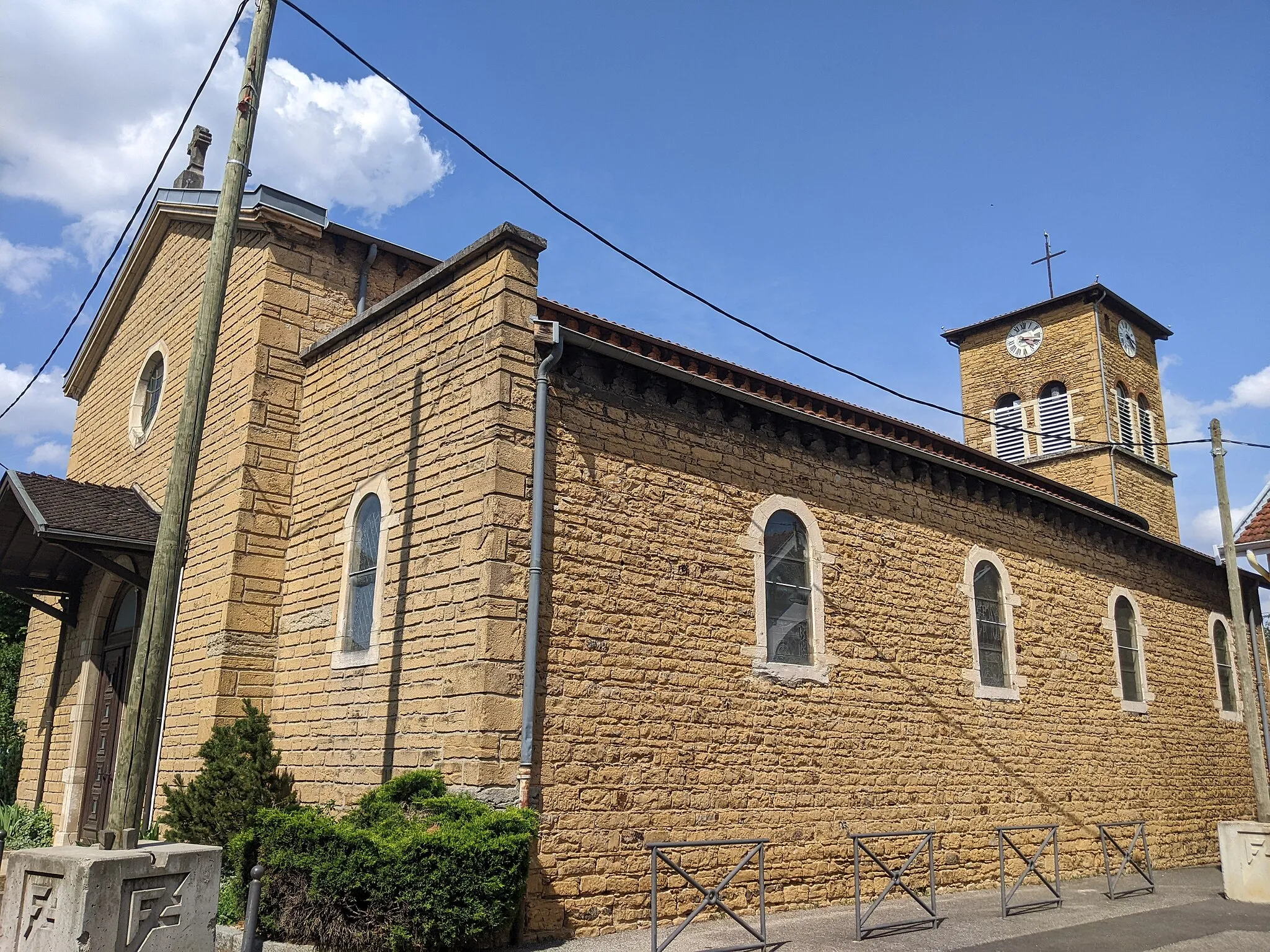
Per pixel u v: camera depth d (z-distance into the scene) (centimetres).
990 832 1295
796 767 1084
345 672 1009
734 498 1111
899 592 1277
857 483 1270
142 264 1598
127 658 1358
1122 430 2488
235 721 1027
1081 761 1490
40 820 1403
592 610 944
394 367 1062
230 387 1221
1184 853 1648
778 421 1177
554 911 845
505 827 775
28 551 1437
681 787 972
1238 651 1435
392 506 1014
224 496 1167
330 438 1135
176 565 684
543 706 884
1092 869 1442
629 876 908
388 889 720
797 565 1167
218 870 632
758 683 1073
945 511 1388
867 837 933
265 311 1195
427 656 913
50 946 568
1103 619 1634
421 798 824
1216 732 1845
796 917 993
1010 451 2591
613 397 1021
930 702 1270
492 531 879
